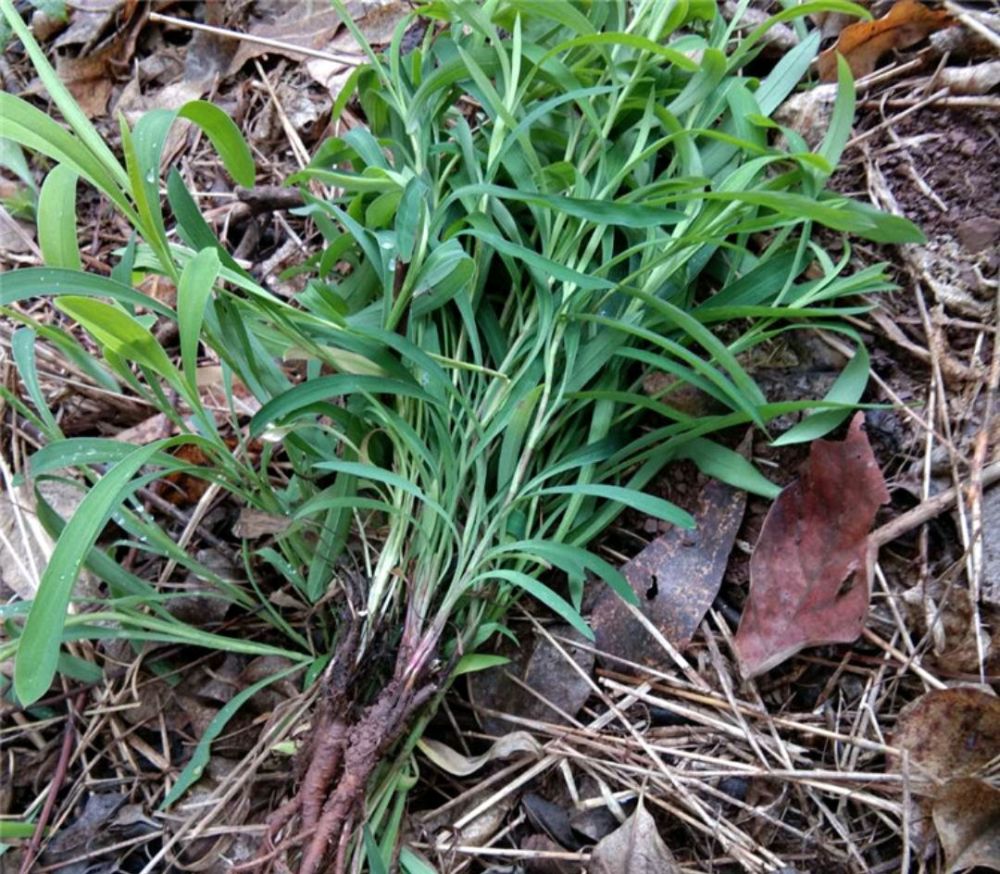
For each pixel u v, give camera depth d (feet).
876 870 0.76
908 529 0.83
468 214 0.83
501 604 0.83
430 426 0.85
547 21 0.93
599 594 0.88
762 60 1.03
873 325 0.89
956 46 0.93
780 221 0.80
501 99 0.90
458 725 0.86
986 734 0.75
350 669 0.77
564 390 0.83
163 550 0.84
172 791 0.76
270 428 0.77
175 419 0.79
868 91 0.97
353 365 0.81
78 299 0.62
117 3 1.33
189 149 1.25
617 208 0.76
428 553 0.79
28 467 0.74
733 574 0.88
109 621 0.89
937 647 0.80
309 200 0.90
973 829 0.72
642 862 0.75
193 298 0.66
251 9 1.30
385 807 0.78
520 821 0.81
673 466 0.92
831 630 0.81
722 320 0.91
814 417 0.85
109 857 0.83
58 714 0.90
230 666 0.90
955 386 0.85
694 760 0.81
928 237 0.89
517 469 0.81
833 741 0.81
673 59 0.81
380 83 0.95
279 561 0.85
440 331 0.94
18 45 1.37
